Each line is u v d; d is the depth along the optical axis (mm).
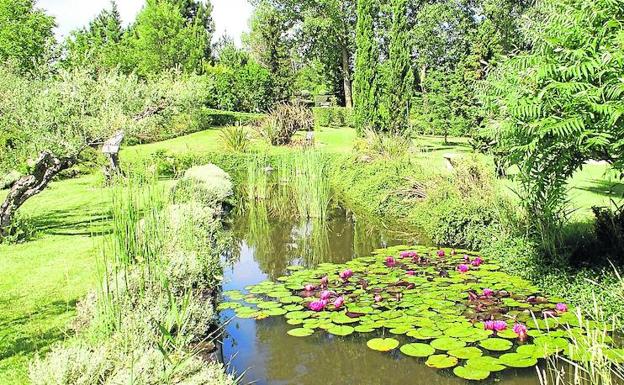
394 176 9188
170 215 5480
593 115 3355
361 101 17094
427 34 22641
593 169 10109
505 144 4152
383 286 4719
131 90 9148
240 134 16688
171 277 3967
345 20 28703
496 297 4305
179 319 2688
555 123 3436
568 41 3586
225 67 28281
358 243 7055
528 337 3516
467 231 6285
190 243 4977
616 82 3260
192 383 2303
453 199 6844
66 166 6793
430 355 3299
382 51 27984
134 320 2775
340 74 31625
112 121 7680
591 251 4707
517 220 5703
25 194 6352
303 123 18672
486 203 6426
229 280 5559
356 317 4000
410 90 16609
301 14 28438
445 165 9945
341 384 3129
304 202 8758
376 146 11820
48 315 3820
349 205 9680
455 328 3682
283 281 5316
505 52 14211
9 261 5438
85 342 2764
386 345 3498
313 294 4625
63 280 4715
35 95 7004
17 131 6914
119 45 26469
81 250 5832
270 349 3635
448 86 15820
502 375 3090
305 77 36062
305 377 3234
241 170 14703
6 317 3807
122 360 2387
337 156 12648
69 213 8289
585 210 6695
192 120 20438
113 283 3473
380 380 3146
